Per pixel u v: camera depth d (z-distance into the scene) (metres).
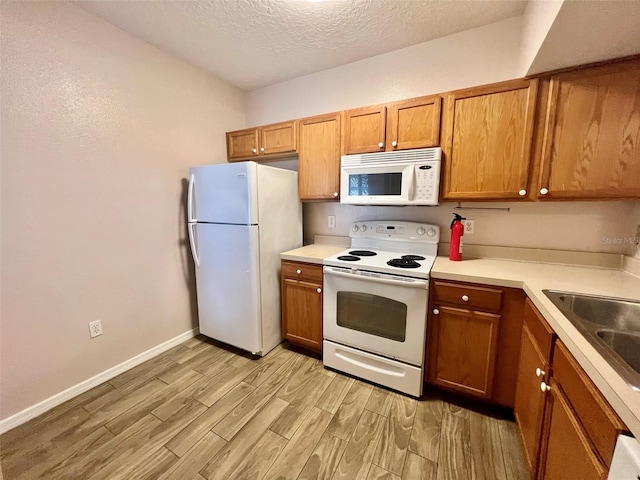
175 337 2.47
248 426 1.56
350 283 1.89
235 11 1.74
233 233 2.17
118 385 1.92
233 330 2.31
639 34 1.14
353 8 1.71
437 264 1.84
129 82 2.00
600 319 1.19
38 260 1.63
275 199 2.29
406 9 1.72
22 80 1.51
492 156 1.68
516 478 1.26
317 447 1.43
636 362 0.97
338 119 2.16
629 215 1.63
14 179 1.52
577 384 0.82
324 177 2.28
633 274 1.55
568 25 1.09
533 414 1.17
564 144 1.49
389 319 1.80
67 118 1.70
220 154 2.76
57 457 1.38
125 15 1.78
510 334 1.52
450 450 1.40
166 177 2.30
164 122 2.26
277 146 2.50
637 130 1.35
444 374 1.73
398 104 1.91
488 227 2.01
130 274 2.10
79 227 1.80
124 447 1.43
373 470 1.30
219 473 1.29
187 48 2.18
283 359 2.24
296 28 1.91
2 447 1.43
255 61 2.38
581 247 1.78
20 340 1.58
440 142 1.83
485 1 1.65
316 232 2.74
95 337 1.91
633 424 0.55
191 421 1.60
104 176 1.90
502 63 1.88
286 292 2.30
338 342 2.02
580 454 0.78
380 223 2.30
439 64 2.06
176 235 2.42
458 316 1.64
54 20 1.61
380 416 1.63
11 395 1.56
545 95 1.53
